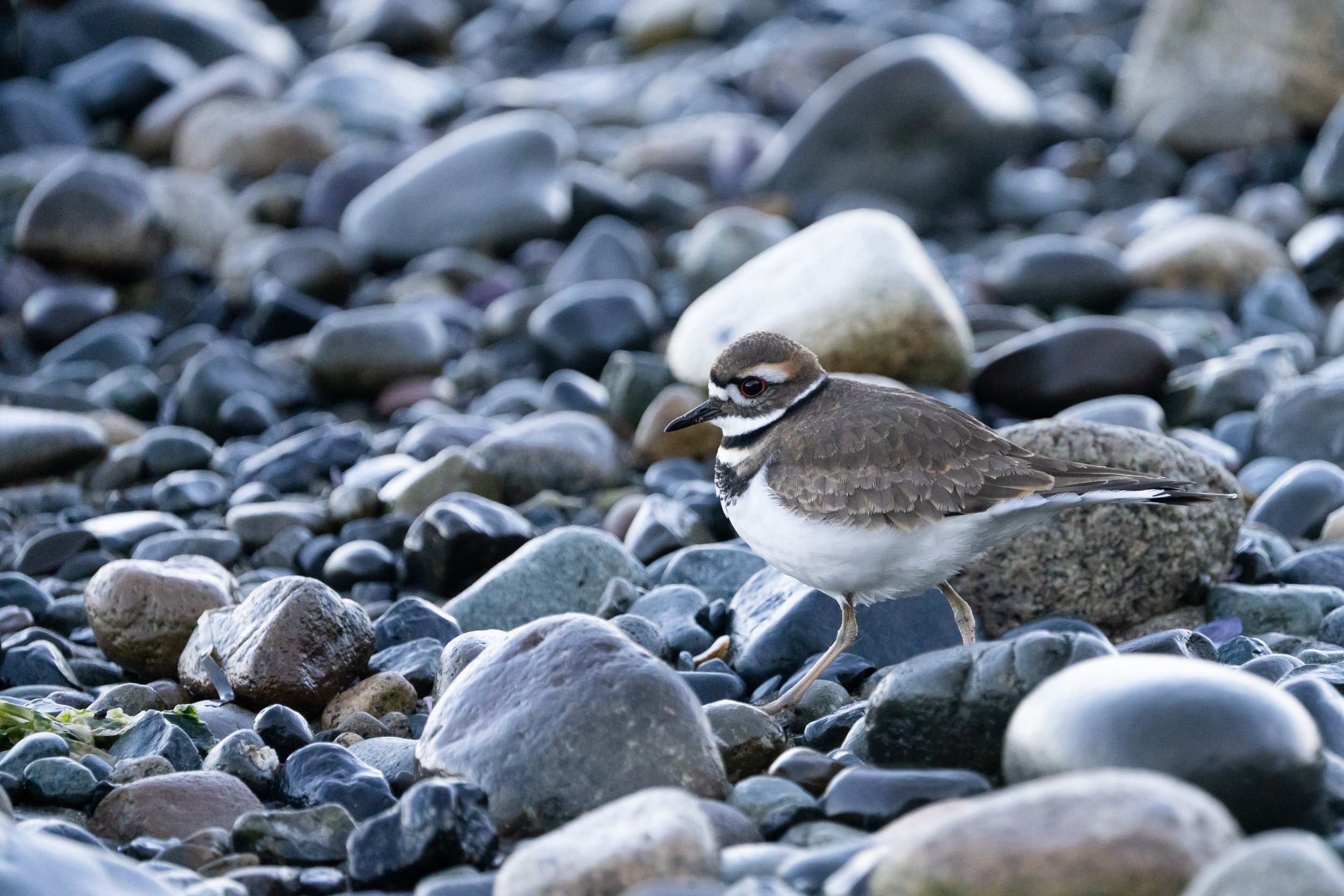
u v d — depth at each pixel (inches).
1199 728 255.9
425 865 293.4
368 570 530.3
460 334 839.1
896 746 324.5
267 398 740.7
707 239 862.5
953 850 235.0
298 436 670.5
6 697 421.1
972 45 1414.9
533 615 469.1
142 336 837.8
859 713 369.4
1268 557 478.9
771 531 390.0
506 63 1584.6
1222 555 459.8
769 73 1270.9
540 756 316.2
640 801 277.6
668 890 249.9
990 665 314.0
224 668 417.4
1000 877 230.1
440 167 965.2
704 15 1553.9
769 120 1245.1
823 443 386.0
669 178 1082.1
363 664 426.3
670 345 698.8
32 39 1378.0
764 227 873.5
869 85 1017.5
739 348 414.6
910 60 1018.1
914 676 322.7
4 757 355.6
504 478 609.0
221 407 720.3
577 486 613.6
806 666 418.0
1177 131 1079.0
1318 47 1061.8
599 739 315.0
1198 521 448.1
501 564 484.7
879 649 426.6
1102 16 1529.3
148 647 449.7
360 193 1032.2
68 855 261.6
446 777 323.9
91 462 668.1
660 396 653.3
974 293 831.7
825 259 661.9
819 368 417.7
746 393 412.2
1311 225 896.3
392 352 745.6
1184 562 448.8
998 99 1029.2
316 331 755.4
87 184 903.1
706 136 1120.2
